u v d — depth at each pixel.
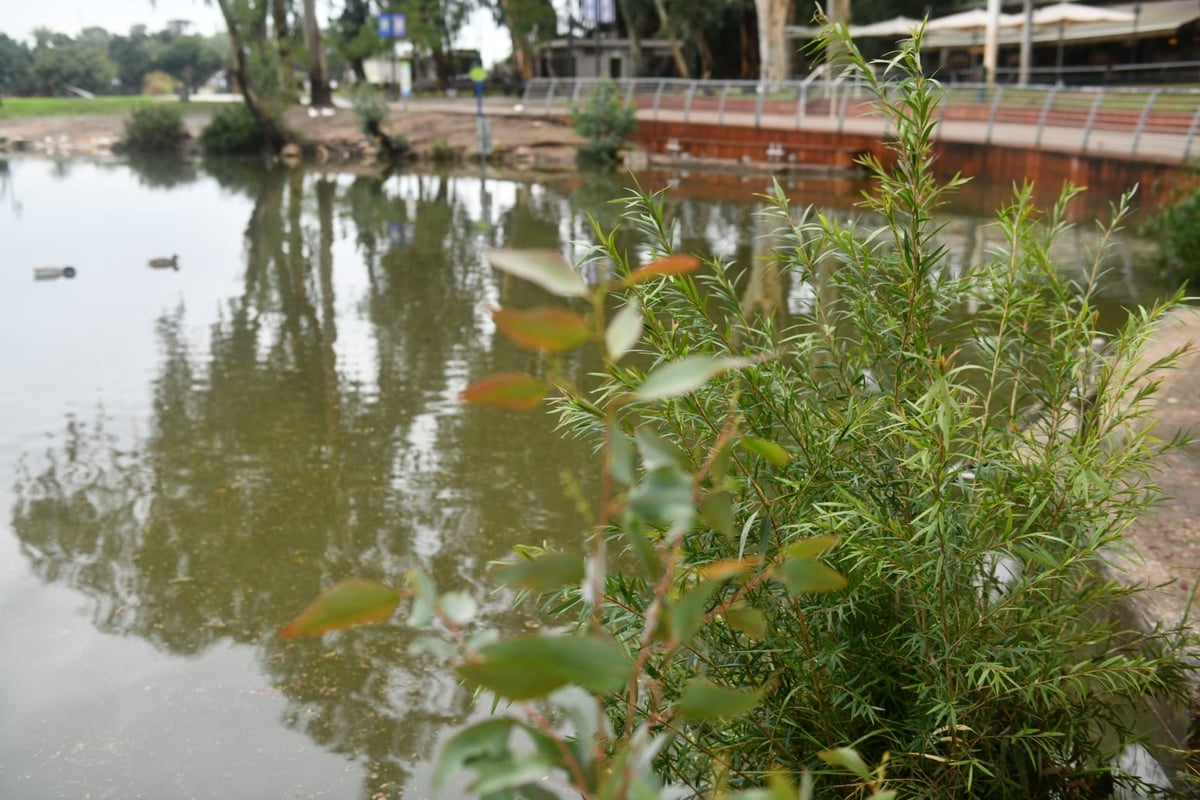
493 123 33.66
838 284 2.28
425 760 3.17
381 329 9.24
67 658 3.74
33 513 5.09
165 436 6.28
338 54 55.00
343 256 13.77
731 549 1.88
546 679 0.45
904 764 1.93
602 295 0.49
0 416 6.62
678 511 0.56
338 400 7.01
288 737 3.28
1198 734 2.20
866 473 2.03
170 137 35.81
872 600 2.02
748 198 19.38
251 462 5.80
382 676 3.63
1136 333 2.26
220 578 4.39
